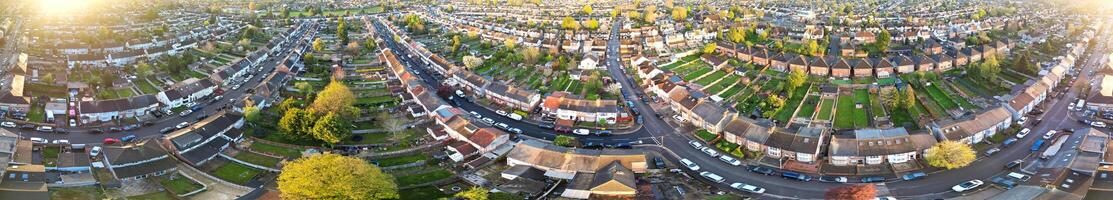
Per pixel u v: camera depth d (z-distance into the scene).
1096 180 188.62
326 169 175.25
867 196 184.50
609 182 185.88
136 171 194.88
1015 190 186.12
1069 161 196.75
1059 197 177.00
